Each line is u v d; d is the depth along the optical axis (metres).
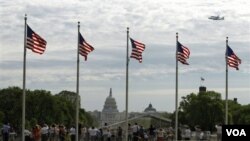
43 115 199.75
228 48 87.81
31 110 198.88
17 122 197.75
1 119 190.25
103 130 91.81
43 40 71.00
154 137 94.81
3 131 79.44
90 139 89.94
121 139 94.00
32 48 71.19
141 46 79.69
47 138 82.62
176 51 86.00
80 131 89.25
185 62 86.06
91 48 78.12
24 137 73.88
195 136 122.81
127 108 84.62
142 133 92.25
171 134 108.81
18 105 198.62
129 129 95.44
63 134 83.88
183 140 111.50
